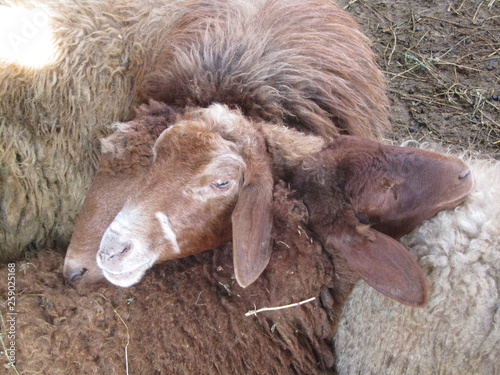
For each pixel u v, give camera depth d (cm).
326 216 82
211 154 80
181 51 103
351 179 81
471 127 149
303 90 101
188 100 97
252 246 78
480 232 81
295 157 84
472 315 78
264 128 86
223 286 91
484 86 157
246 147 82
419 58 166
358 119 106
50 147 108
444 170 80
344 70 105
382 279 76
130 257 81
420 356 81
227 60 100
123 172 95
